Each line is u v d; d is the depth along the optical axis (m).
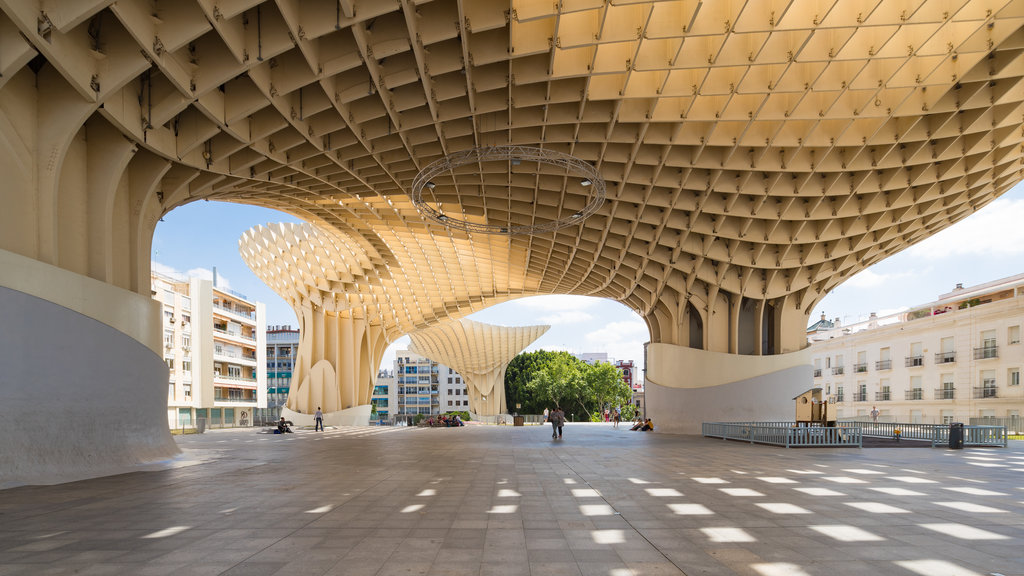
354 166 21.66
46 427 13.04
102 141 15.70
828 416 29.12
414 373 138.38
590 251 32.16
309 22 12.67
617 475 13.10
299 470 14.38
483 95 17.06
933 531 7.42
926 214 26.16
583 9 12.66
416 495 10.34
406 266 40.22
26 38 10.70
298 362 48.34
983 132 19.81
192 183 20.05
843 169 21.20
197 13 11.65
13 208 12.84
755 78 16.17
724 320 34.19
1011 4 13.34
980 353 41.75
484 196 25.36
